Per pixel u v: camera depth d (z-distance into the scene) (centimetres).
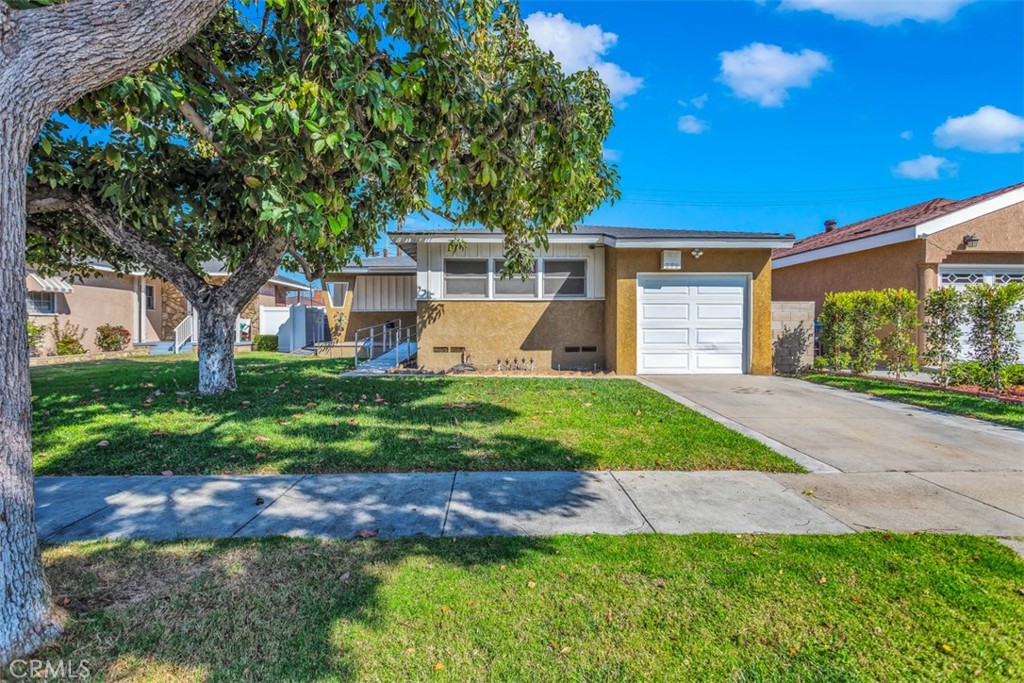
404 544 328
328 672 212
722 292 1138
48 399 782
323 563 302
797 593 270
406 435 595
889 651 224
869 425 665
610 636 235
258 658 220
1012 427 654
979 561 304
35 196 650
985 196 1218
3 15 217
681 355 1137
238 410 709
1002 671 212
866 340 1056
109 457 508
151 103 423
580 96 571
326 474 472
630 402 784
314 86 409
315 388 890
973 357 908
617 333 1115
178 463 495
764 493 425
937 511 385
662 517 375
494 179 521
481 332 1195
